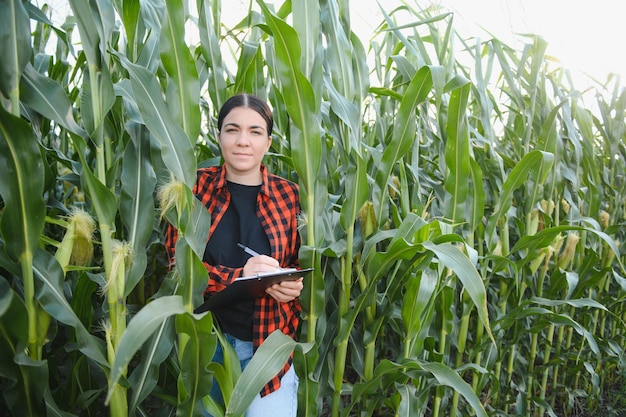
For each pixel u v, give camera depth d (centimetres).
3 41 89
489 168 203
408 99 139
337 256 140
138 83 104
